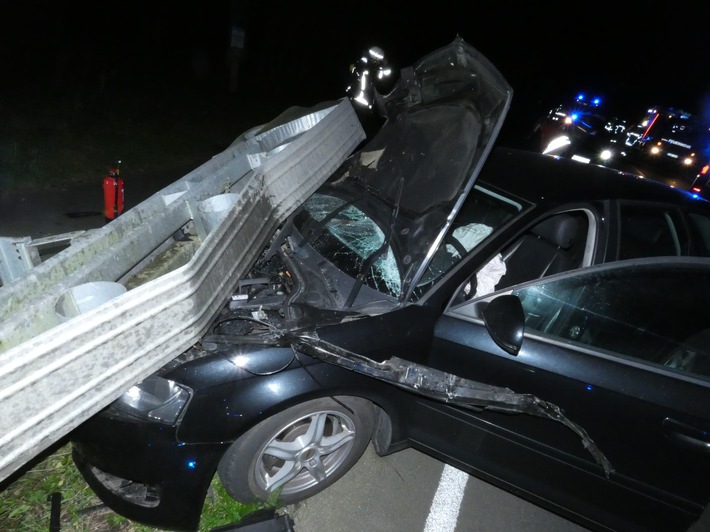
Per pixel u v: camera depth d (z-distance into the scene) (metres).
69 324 1.42
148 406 1.89
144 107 9.68
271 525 2.21
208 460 1.96
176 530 2.07
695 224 2.64
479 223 2.63
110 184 4.48
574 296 2.29
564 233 2.63
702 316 2.36
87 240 1.97
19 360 1.33
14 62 9.13
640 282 2.32
